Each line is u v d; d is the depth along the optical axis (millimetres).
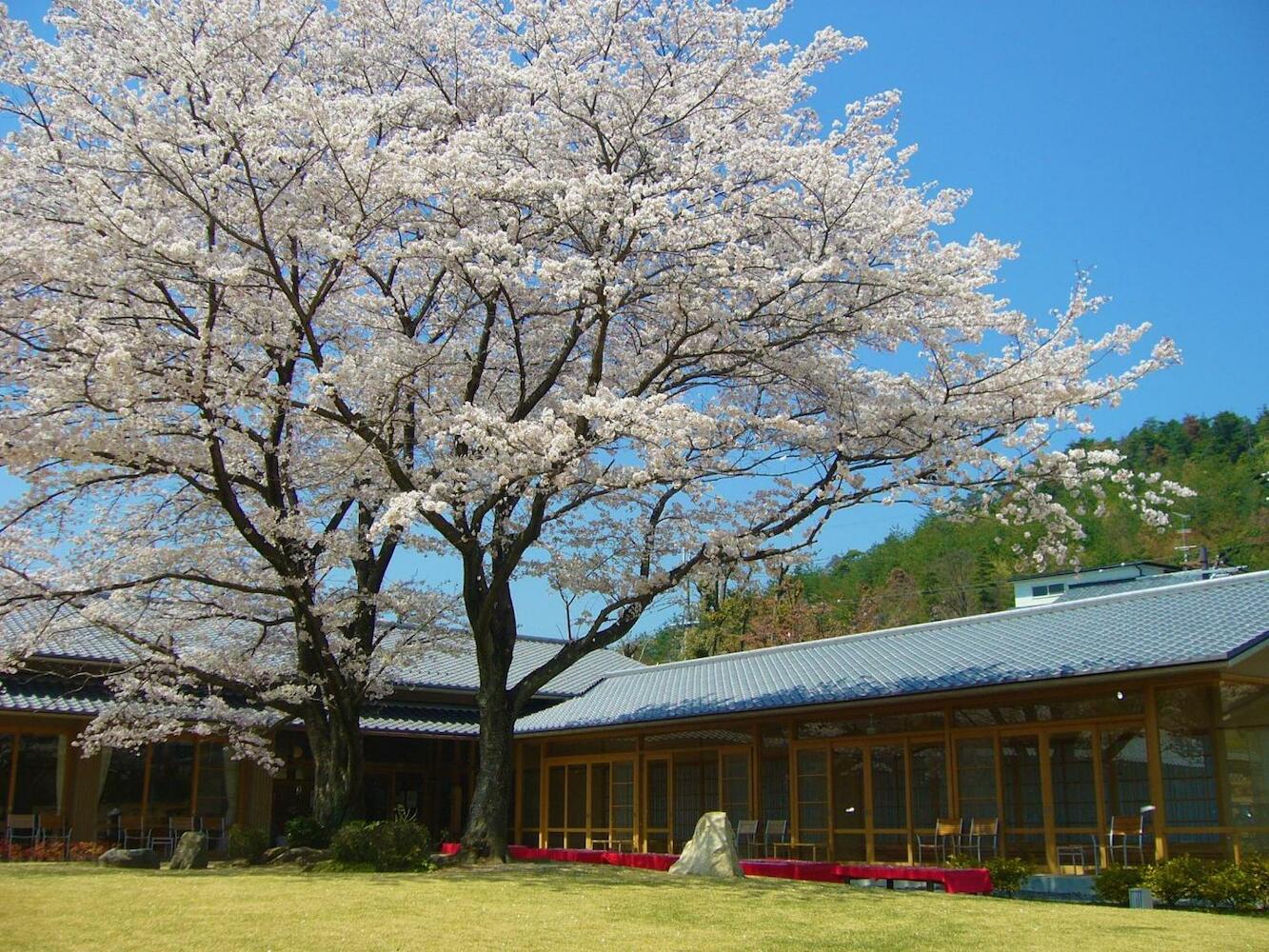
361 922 8773
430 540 16109
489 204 13359
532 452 11875
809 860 17719
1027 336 13797
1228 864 12055
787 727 18531
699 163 13023
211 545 15477
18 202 12492
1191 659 12453
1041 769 15031
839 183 13102
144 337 12250
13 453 11492
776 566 14789
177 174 11961
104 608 15219
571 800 22594
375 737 24000
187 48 11977
